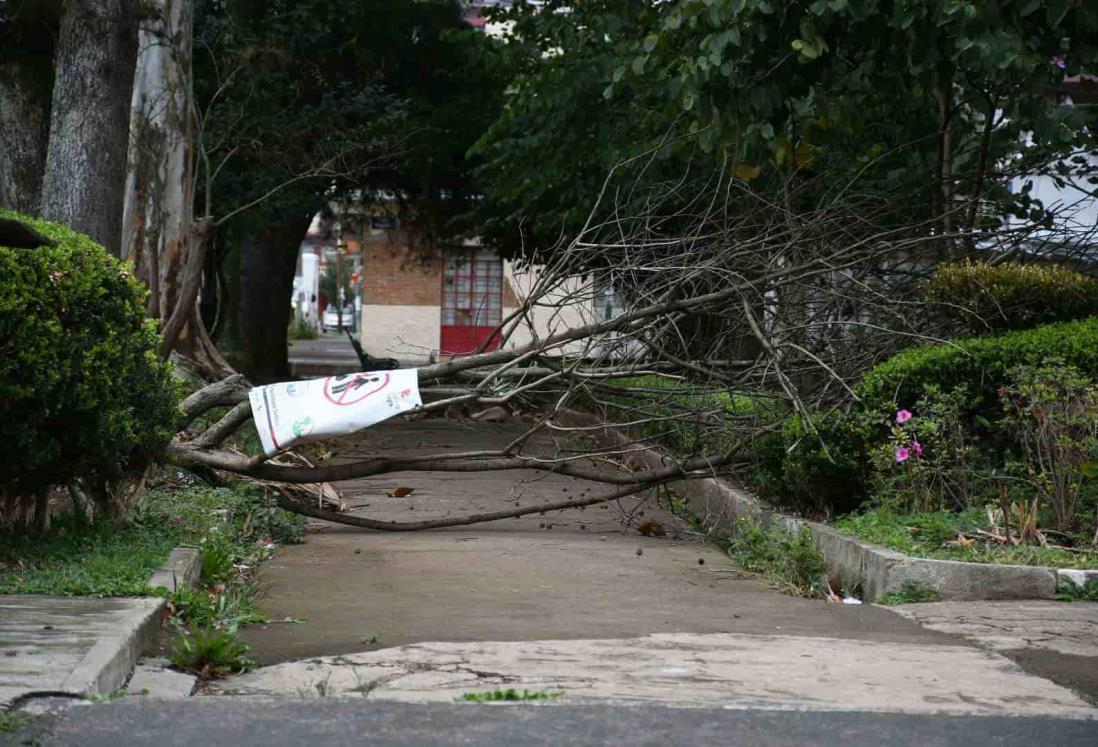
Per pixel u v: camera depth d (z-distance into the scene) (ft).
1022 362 33.68
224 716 15.62
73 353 26.43
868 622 24.30
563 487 49.62
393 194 100.37
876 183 46.50
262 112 76.02
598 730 15.11
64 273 26.30
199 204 78.95
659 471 39.63
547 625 23.81
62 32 45.34
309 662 20.17
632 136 60.54
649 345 38.68
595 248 39.99
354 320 263.29
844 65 46.78
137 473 31.42
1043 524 30.27
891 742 14.85
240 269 104.01
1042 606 25.63
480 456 38.75
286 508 38.37
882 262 41.96
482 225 88.58
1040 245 42.86
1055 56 43.39
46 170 45.52
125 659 18.66
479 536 38.22
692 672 19.20
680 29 41.68
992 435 34.40
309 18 78.64
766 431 37.70
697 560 34.40
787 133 44.21
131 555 26.43
